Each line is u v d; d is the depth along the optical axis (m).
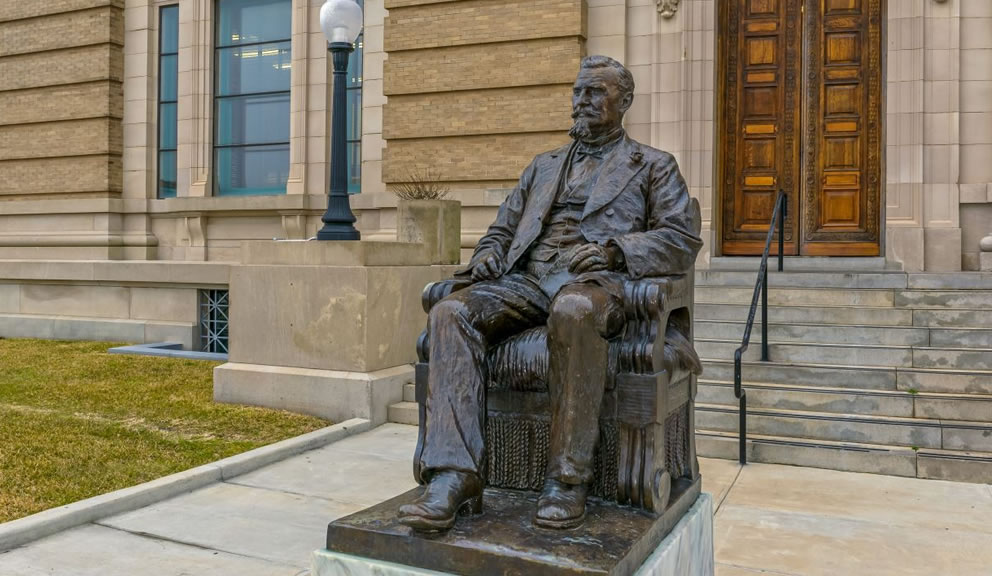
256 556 4.46
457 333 3.29
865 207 10.62
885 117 10.35
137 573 4.20
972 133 9.86
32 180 14.48
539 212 3.90
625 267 3.60
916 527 5.02
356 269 7.65
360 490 5.70
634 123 10.79
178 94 13.77
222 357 10.07
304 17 12.78
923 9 9.88
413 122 11.58
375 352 7.77
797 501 5.55
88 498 5.14
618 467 3.29
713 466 6.44
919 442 6.45
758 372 7.58
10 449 6.09
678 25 10.59
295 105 12.84
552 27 10.73
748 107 11.01
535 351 3.46
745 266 10.51
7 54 14.48
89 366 9.68
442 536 2.93
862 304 8.66
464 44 11.20
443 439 3.14
